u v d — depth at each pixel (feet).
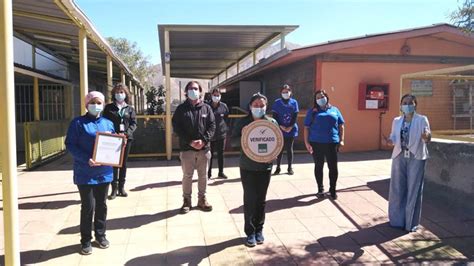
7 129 11.00
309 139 21.43
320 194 21.43
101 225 14.88
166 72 34.88
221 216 18.52
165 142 35.37
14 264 11.34
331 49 35.35
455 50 39.19
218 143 25.99
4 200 11.19
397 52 37.81
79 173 14.16
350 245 15.19
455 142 20.18
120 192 21.80
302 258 14.07
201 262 13.75
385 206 19.85
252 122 15.01
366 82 37.19
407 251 14.60
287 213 18.88
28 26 29.40
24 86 47.03
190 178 18.93
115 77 64.03
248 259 13.98
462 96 28.91
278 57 36.47
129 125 21.35
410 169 16.38
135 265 13.50
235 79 58.65
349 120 37.09
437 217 18.19
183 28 35.68
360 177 25.93
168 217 18.38
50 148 36.47
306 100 39.01
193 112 18.69
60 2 18.61
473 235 16.06
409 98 16.28
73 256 14.17
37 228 16.83
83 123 14.30
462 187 19.30
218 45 47.21
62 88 48.57
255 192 15.20
